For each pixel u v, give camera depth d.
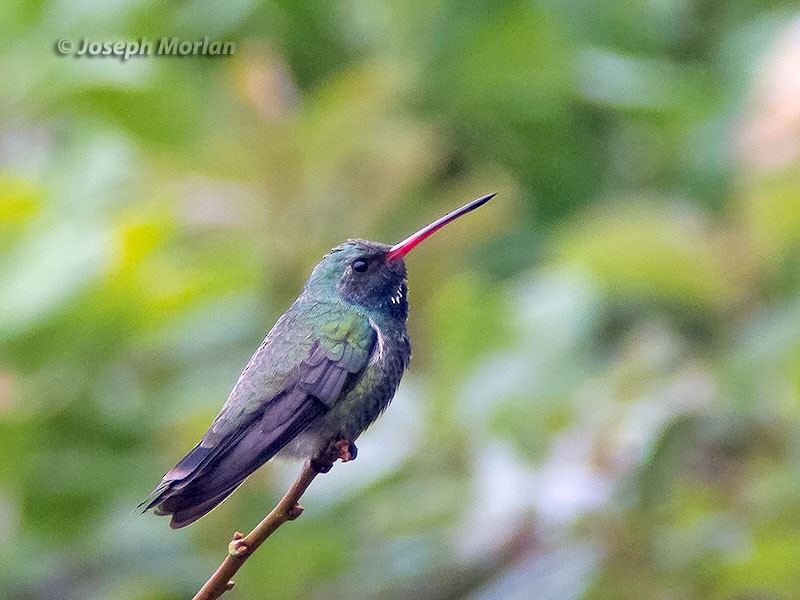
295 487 6.73
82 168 10.93
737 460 10.01
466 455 10.02
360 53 12.81
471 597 10.14
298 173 11.06
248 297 11.08
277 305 11.09
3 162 12.49
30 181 10.88
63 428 10.69
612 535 9.53
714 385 9.73
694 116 12.53
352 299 8.96
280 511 6.74
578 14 13.16
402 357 9.01
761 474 9.73
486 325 10.21
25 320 10.16
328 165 11.06
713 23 13.52
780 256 10.28
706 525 9.64
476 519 9.57
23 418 10.49
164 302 10.65
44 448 10.67
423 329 11.00
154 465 10.78
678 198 12.25
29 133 12.69
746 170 10.42
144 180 11.02
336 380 8.40
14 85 11.93
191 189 11.07
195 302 10.84
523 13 12.28
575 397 9.80
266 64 11.68
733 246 10.37
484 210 11.24
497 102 12.45
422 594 10.66
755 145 10.22
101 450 10.77
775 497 9.58
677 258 10.33
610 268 10.54
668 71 13.04
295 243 11.01
